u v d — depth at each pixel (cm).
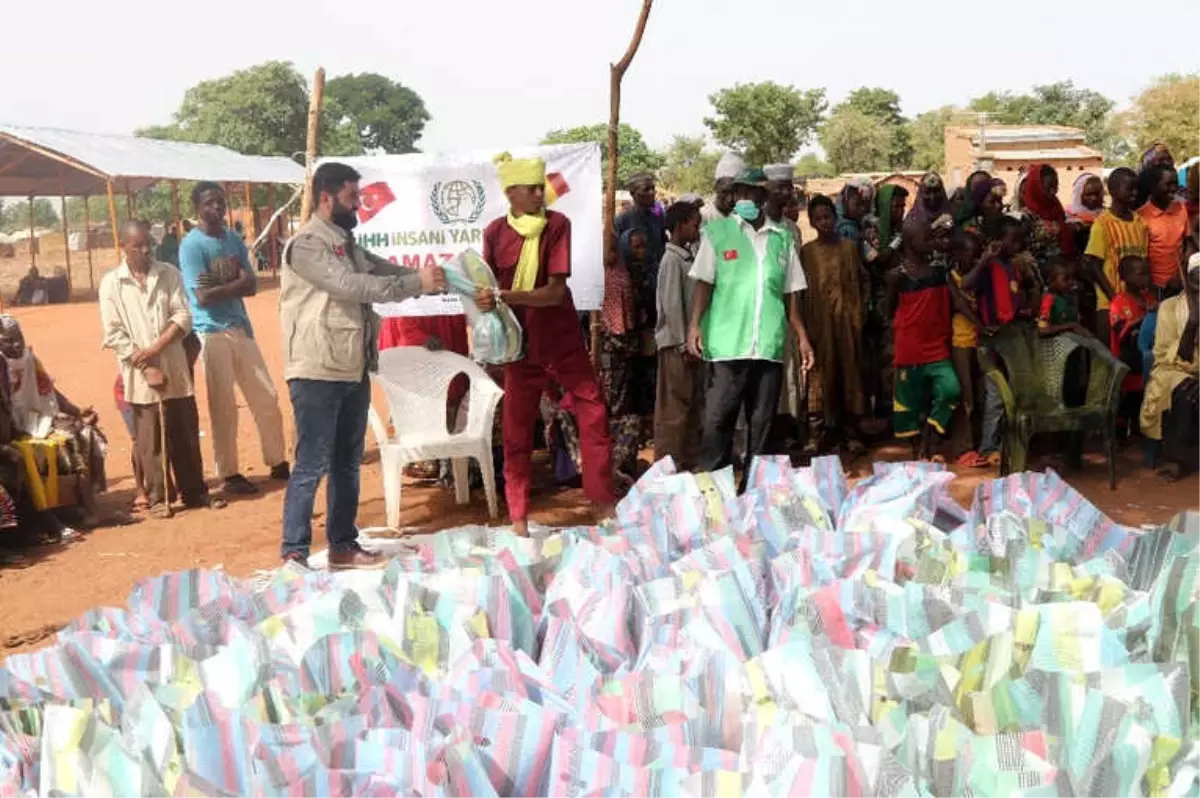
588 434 628
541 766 246
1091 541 402
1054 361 740
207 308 824
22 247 5306
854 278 820
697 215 771
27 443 729
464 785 229
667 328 767
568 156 736
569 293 612
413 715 272
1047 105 7700
